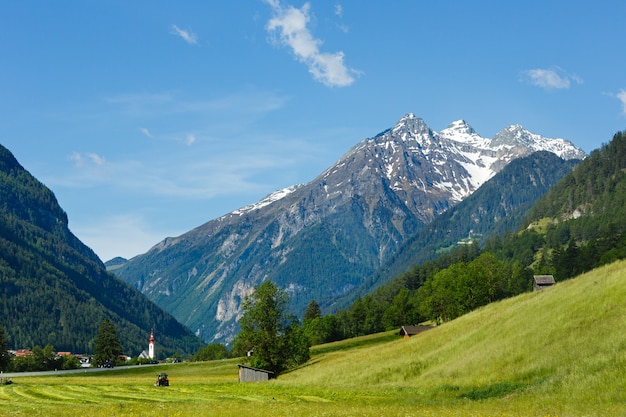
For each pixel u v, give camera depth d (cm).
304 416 4419
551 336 6253
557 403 4631
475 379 6128
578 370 5269
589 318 6222
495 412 4422
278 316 11888
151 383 10144
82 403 6250
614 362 5134
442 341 8431
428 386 6444
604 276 7244
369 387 7169
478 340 7506
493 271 18225
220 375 14638
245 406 5447
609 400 4500
